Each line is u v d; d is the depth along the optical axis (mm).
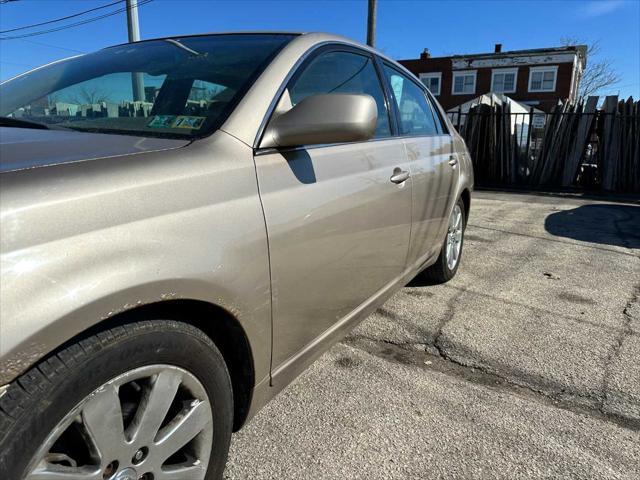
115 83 2129
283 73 1945
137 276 1229
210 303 1455
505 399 2566
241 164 1615
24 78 2502
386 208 2520
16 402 1050
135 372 1277
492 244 5871
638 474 2055
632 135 10719
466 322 3518
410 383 2699
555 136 11547
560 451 2184
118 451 1273
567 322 3543
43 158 1294
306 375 2760
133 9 10656
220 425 1593
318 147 2045
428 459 2117
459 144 4270
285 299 1789
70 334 1108
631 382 2744
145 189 1321
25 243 1063
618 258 5277
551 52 30625
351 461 2092
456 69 33281
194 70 2043
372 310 2705
